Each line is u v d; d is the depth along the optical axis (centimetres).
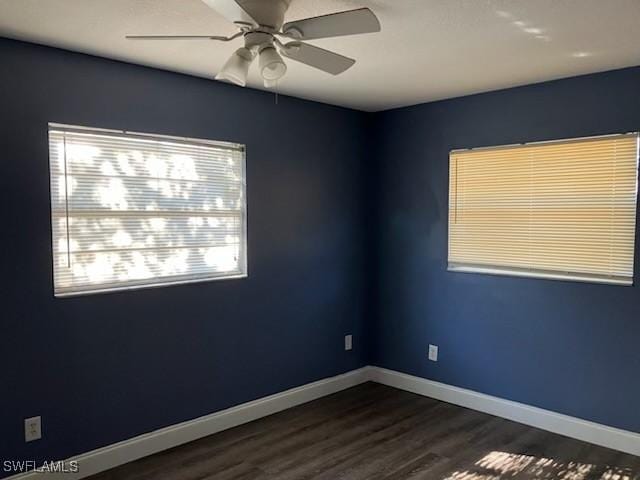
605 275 320
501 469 292
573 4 211
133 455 301
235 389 354
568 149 332
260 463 299
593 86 319
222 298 344
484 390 379
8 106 252
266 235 369
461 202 388
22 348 260
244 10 178
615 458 304
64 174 274
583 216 327
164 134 311
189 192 327
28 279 261
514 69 309
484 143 372
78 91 275
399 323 432
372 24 186
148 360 308
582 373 330
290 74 317
